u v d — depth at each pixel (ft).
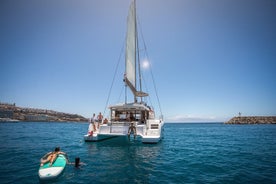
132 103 45.91
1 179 19.38
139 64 54.03
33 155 32.65
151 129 42.75
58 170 20.62
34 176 20.44
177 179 19.85
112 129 42.27
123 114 48.78
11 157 30.94
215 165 26.35
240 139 70.18
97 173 21.68
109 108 46.14
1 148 41.01
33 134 85.87
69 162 26.76
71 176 20.48
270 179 20.15
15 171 22.36
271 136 84.58
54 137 70.69
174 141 60.18
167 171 22.95
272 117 310.86
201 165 26.22
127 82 45.34
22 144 47.75
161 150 37.76
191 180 19.57
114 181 18.98
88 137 45.85
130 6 49.47
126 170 23.08
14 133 90.99
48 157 23.57
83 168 23.79
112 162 27.20
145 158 30.22
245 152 38.52
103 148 39.65
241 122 328.08
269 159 31.09
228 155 34.73
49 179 19.07
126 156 31.58
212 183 18.67
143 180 19.39
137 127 41.86
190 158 31.17
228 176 21.12
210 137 79.51
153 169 23.77
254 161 29.35
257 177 20.85
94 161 27.81
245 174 21.99
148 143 41.04
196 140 65.05
